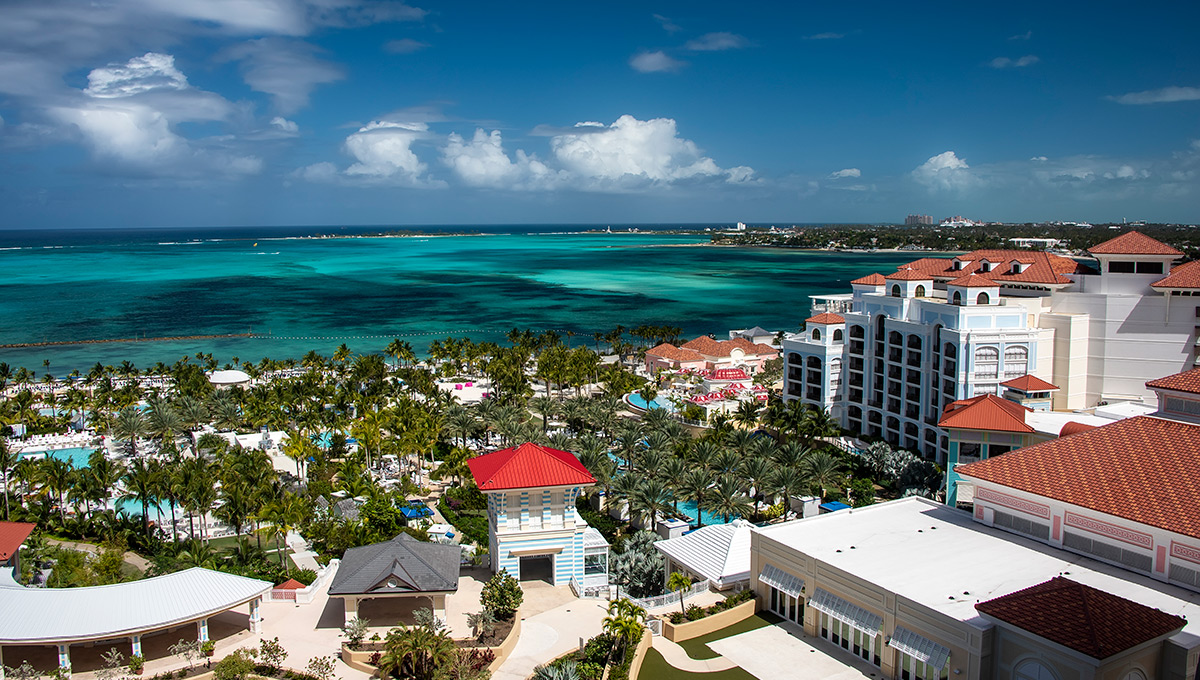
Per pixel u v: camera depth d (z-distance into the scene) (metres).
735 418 159.25
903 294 149.12
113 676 60.94
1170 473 64.88
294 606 75.25
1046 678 49.47
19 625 60.59
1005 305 142.12
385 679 60.69
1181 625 50.59
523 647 67.62
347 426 156.75
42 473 110.06
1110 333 137.75
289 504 100.00
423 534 101.25
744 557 78.88
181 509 120.31
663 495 105.94
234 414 162.88
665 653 64.69
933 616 55.62
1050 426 106.75
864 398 157.75
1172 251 136.25
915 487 120.88
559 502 81.75
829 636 66.12
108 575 85.94
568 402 161.50
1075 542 66.62
